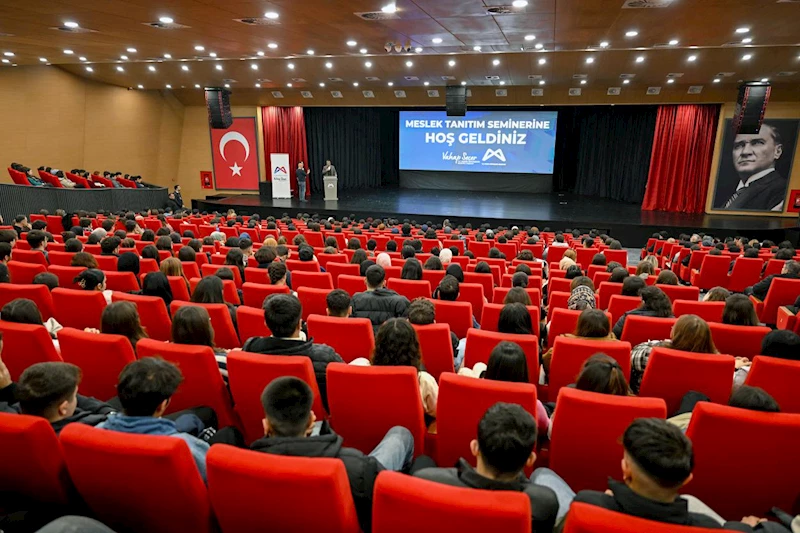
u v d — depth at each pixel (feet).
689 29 28.84
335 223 44.32
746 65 40.06
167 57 41.83
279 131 67.82
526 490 5.45
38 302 13.78
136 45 35.88
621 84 51.13
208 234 35.17
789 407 9.10
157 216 41.04
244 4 24.23
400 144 72.13
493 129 68.18
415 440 8.16
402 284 16.70
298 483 4.91
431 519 4.58
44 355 9.60
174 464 5.27
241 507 5.27
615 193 68.18
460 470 5.31
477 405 7.57
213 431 8.06
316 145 71.67
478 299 16.58
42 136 51.26
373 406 7.97
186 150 69.87
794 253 30.83
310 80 53.42
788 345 9.14
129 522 5.89
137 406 6.21
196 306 9.82
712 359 8.96
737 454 6.88
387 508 4.75
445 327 11.00
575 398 7.16
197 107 68.28
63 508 6.08
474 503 4.44
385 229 39.63
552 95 56.80
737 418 6.67
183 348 8.53
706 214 57.00
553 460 7.73
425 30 29.81
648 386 9.57
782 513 5.65
